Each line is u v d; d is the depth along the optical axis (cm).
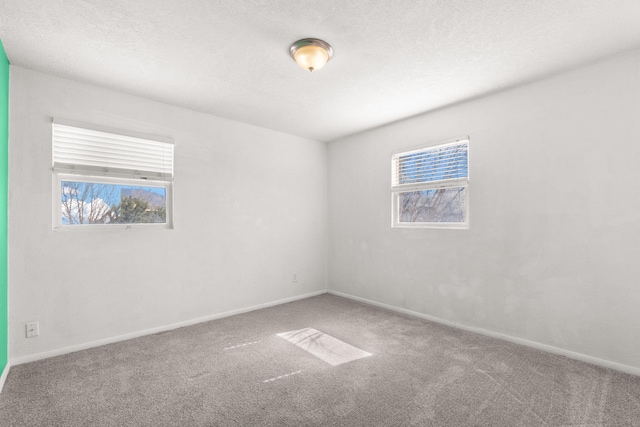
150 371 233
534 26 198
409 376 226
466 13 186
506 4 178
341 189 465
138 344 285
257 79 273
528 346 278
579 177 252
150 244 314
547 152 269
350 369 237
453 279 333
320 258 478
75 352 266
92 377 224
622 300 232
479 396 200
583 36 209
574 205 254
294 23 196
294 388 210
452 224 342
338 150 469
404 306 381
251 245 396
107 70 255
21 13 183
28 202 249
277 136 426
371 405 190
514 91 288
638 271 226
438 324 340
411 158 381
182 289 335
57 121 261
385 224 404
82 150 278
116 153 297
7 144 235
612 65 236
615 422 174
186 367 240
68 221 275
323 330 321
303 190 456
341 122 392
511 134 290
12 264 241
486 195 307
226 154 374
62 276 264
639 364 224
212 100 320
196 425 172
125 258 298
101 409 187
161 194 329
